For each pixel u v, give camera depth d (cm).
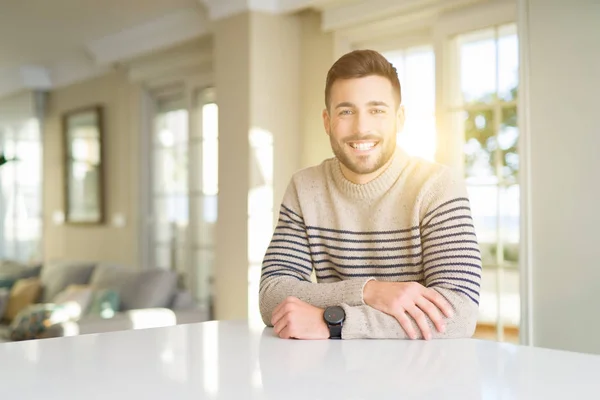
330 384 96
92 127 633
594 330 269
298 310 137
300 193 168
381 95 144
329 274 168
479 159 353
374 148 146
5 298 554
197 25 490
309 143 450
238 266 436
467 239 145
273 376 101
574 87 275
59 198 686
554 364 108
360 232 160
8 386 97
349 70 143
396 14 389
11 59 654
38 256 712
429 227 149
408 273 157
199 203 531
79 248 658
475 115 356
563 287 278
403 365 108
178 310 433
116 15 509
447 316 135
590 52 271
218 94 455
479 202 352
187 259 543
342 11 416
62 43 595
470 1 353
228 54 448
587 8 272
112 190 613
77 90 662
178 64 534
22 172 729
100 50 590
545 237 284
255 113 433
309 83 451
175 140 556
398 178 156
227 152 447
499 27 345
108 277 487
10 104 732
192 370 106
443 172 152
